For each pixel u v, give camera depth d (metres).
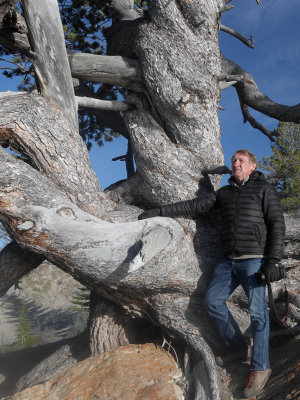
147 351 4.01
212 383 3.27
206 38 5.18
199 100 5.09
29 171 3.92
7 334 8.76
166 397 3.25
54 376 4.19
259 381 3.08
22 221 3.70
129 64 5.32
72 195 4.40
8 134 4.27
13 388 5.09
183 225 4.21
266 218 3.30
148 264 3.72
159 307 4.00
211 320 3.95
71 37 8.36
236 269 3.36
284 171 17.58
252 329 3.25
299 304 4.19
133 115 5.38
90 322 4.72
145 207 5.29
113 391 3.44
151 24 5.18
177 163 4.92
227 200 3.48
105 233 3.68
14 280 5.23
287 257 4.48
